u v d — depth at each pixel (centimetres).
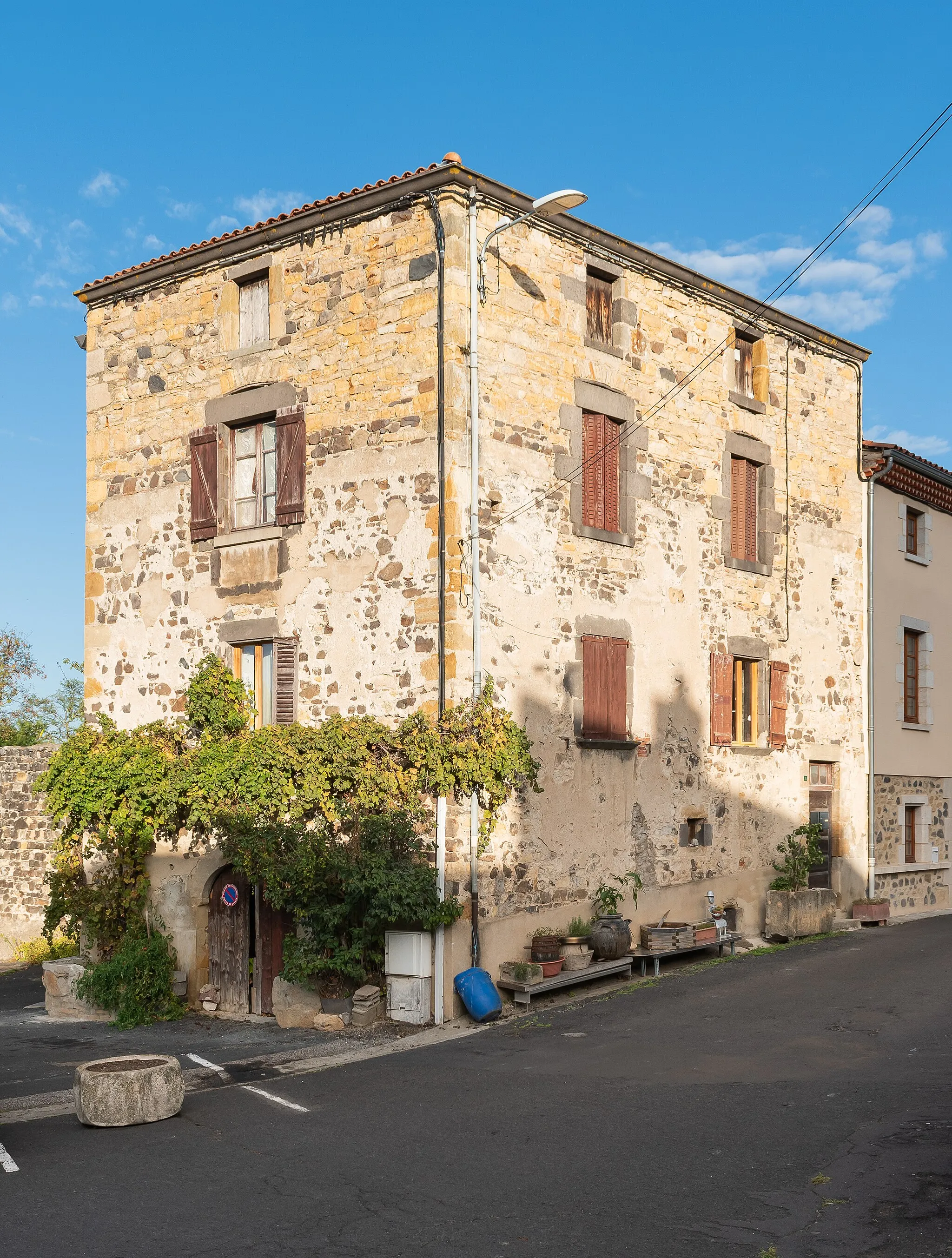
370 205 1363
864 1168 725
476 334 1314
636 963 1455
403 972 1270
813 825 1717
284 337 1450
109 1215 702
